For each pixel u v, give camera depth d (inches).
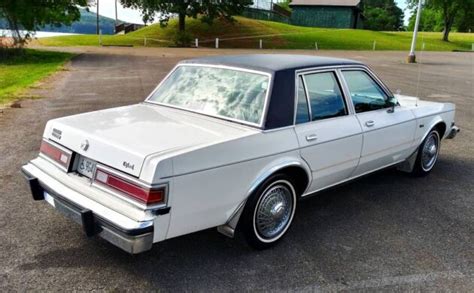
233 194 128.6
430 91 545.6
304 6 2527.1
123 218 110.5
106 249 141.2
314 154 150.8
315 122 153.1
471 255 145.1
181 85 166.7
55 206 130.3
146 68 721.6
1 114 340.2
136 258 136.6
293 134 143.2
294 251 144.4
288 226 151.4
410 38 2177.7
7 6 828.0
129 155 114.4
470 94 527.8
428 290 124.8
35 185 138.5
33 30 897.5
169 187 111.7
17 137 273.3
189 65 172.9
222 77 157.2
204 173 119.0
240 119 141.1
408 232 160.7
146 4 1565.0
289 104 144.3
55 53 1001.5
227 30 1836.9
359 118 171.6
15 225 155.7
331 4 2477.9
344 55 1256.2
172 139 124.6
